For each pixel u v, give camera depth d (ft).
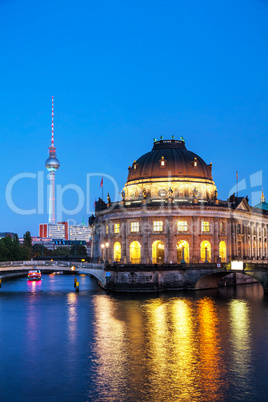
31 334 202.69
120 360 163.32
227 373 149.38
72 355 169.78
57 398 130.93
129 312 256.52
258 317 240.94
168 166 469.57
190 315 246.88
